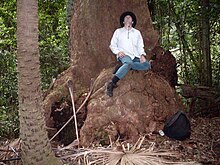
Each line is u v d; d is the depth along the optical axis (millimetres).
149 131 6387
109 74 6887
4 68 10430
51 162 4328
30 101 4090
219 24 11180
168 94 7047
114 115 6320
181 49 12516
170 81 8023
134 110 6391
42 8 11898
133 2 7410
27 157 4238
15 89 10398
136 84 6598
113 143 5734
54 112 7309
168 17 10922
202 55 10906
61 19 12023
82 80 7461
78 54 7547
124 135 6230
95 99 6598
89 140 6262
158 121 6621
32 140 4172
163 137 6285
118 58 6527
